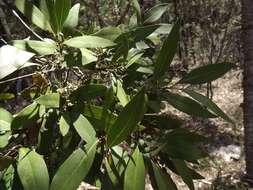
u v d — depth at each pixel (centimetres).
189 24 333
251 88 141
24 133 35
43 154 34
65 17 34
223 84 365
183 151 37
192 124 242
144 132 39
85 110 34
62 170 31
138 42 41
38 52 33
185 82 37
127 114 30
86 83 36
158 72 35
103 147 35
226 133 227
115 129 30
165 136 37
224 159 186
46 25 35
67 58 34
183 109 36
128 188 32
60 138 36
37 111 34
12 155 35
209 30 334
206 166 145
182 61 378
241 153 188
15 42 33
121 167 34
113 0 113
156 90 37
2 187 34
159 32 43
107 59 37
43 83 36
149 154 36
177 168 38
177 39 34
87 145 32
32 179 31
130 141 37
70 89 35
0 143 33
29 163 31
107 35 37
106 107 35
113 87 35
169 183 36
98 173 36
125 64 37
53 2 34
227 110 290
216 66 37
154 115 38
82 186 121
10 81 37
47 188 31
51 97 33
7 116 34
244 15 135
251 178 149
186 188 147
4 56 31
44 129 34
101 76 37
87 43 33
